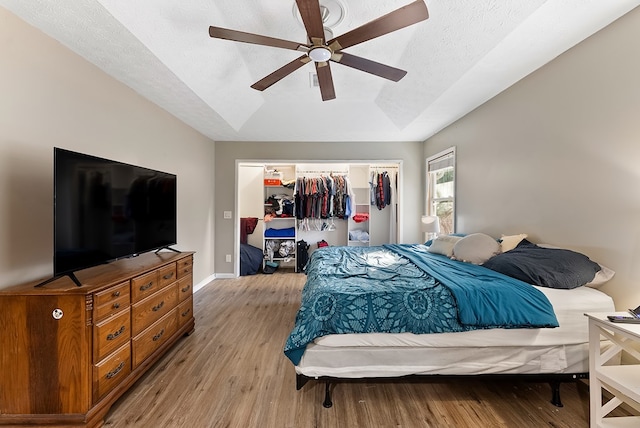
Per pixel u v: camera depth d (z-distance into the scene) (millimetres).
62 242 1532
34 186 1774
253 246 5492
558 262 1856
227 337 2586
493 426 1554
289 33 2229
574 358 1714
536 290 1730
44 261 1836
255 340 2529
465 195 3457
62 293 1446
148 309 1986
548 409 1690
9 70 1628
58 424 1452
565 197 2107
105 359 1582
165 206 2590
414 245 3758
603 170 1834
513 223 2652
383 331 1657
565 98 2094
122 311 1725
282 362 2178
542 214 2316
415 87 2963
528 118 2449
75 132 2062
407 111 3527
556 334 1695
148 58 2143
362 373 1696
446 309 1676
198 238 4105
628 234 1702
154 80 2488
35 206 1781
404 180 4758
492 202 2955
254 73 2924
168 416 1614
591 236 1919
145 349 1947
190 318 2650
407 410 1681
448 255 2832
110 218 1894
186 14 1965
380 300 1704
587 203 1941
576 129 2012
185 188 3721
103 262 1825
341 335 1675
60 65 1938
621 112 1724
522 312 1635
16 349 1458
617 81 1742
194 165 3961
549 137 2238
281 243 5438
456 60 2299
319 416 1625
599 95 1849
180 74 2420
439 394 1829
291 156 4715
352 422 1582
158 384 1899
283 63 2711
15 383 1456
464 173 3477
